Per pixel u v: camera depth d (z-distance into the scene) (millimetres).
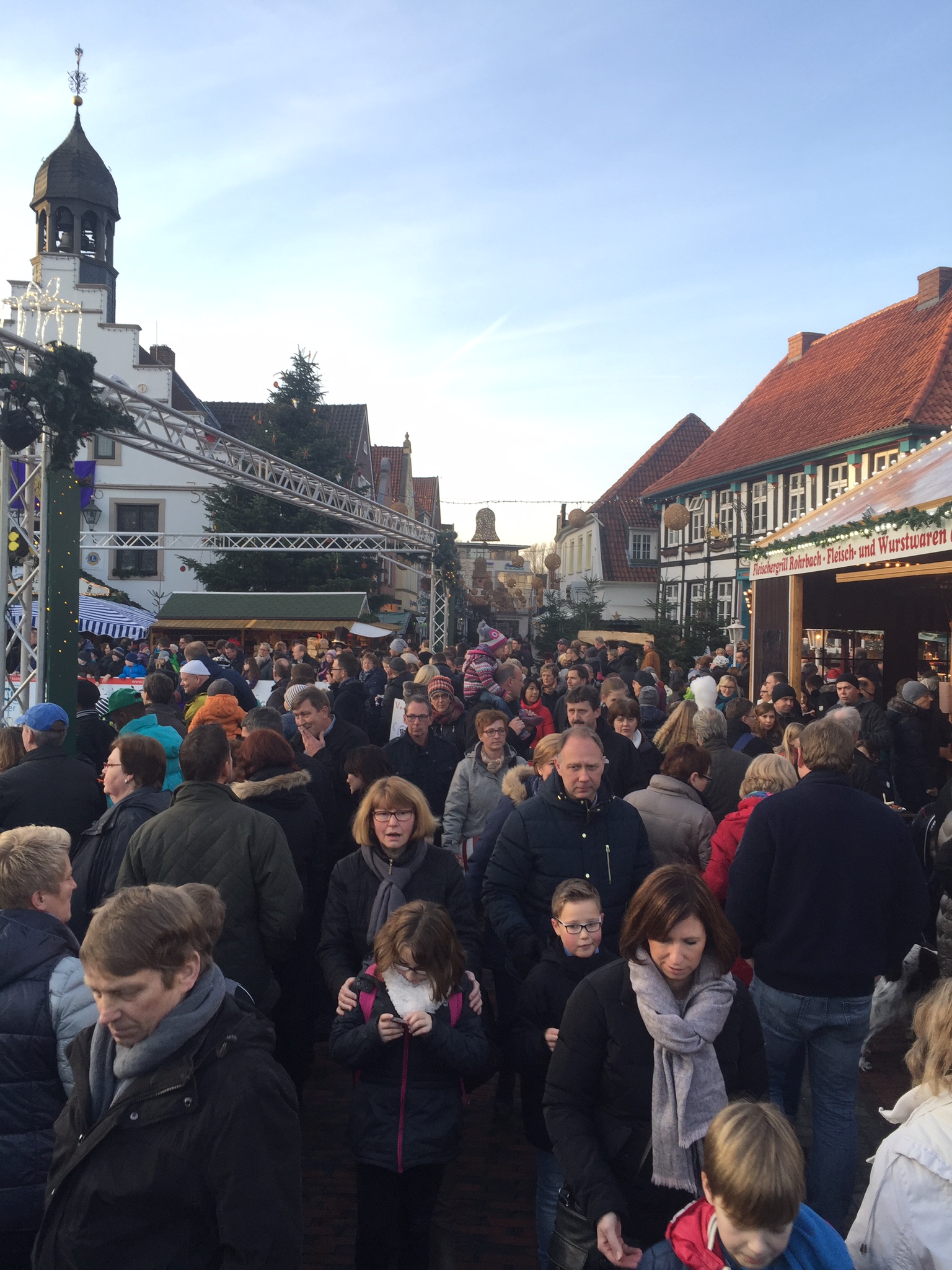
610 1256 2365
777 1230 1903
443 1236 3656
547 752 4645
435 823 3904
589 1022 2607
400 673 10086
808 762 3539
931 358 22859
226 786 4062
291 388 30406
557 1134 2570
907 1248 2014
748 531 28031
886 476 11742
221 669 9031
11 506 8781
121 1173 1914
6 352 8102
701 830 4508
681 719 5723
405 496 50438
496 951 4375
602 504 38750
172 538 31859
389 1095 3191
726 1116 1996
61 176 27328
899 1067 5137
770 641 13578
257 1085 1946
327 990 4973
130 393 10367
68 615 8469
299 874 4461
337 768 5828
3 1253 2508
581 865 3799
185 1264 1921
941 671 14398
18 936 2609
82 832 4566
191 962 2006
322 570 29000
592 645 18109
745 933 3500
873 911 3363
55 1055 2537
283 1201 1924
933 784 8117
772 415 29297
